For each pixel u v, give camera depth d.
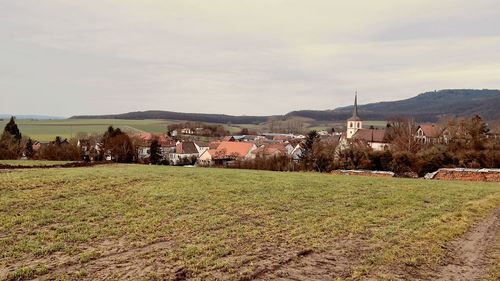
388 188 25.89
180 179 27.44
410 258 11.68
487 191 25.48
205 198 20.20
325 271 10.46
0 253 11.25
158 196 20.34
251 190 23.28
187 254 11.38
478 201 21.38
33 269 9.95
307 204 19.53
